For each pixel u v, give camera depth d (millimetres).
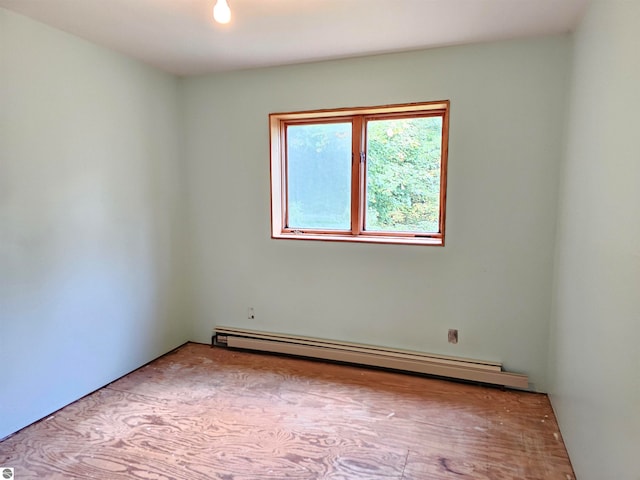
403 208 3039
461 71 2654
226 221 3441
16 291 2189
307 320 3291
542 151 2541
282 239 3279
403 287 2973
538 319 2656
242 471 1896
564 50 2430
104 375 2791
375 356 3016
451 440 2141
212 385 2803
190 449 2064
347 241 3080
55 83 2357
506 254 2688
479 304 2789
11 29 2109
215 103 3336
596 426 1579
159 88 3189
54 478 1855
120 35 2453
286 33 2420
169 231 3377
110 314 2824
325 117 3154
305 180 3285
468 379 2781
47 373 2383
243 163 3316
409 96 2791
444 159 2803
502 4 2033
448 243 2816
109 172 2762
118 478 1854
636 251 1248
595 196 1733
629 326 1278
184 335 3629
